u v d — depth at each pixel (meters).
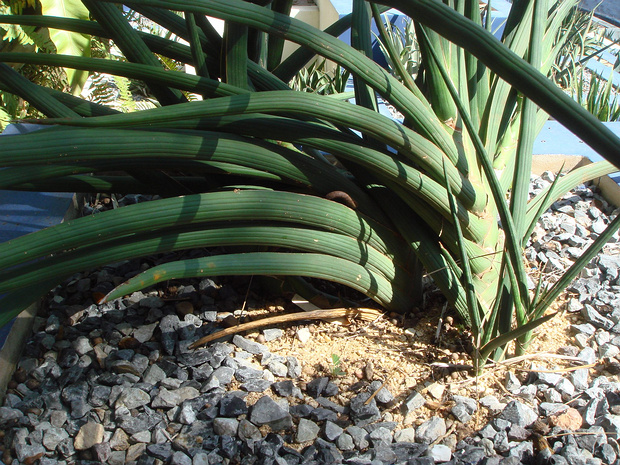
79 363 0.59
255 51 0.64
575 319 0.63
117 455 0.51
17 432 0.53
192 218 0.50
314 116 0.50
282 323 0.64
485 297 0.60
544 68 0.72
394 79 0.51
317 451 0.51
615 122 1.10
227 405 0.54
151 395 0.56
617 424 0.51
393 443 0.51
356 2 0.62
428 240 0.59
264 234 0.54
